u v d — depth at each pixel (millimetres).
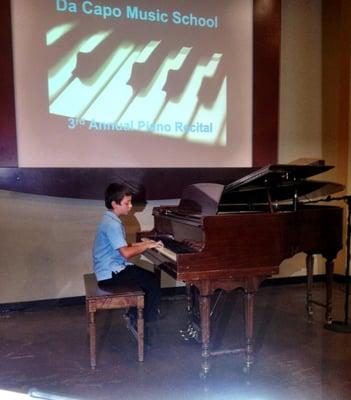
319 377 2375
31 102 3426
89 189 3568
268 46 4039
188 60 3816
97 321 3305
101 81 3584
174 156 3850
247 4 3953
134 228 3846
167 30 3734
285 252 2527
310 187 3283
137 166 3746
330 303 3176
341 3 4152
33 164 3469
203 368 2373
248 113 4059
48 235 3635
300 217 2820
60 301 3717
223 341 2881
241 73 3998
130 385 2301
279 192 3148
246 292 2404
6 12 3293
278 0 4027
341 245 3078
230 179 3965
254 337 2943
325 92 4395
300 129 4383
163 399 2152
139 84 3688
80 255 3734
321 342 2863
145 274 2875
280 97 4285
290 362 2564
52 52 3445
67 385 2301
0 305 3555
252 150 4094
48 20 3420
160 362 2588
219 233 2316
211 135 3949
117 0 3580
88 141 3590
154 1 3682
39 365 2551
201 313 2365
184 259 2271
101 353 2717
